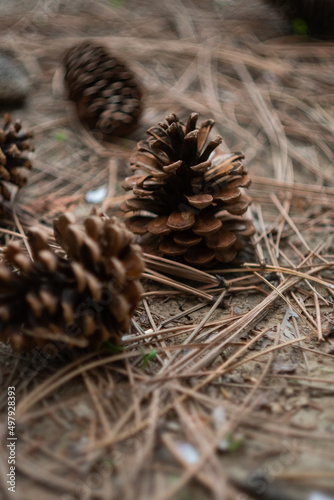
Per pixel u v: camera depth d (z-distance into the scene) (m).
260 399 0.37
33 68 0.64
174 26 0.73
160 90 0.62
